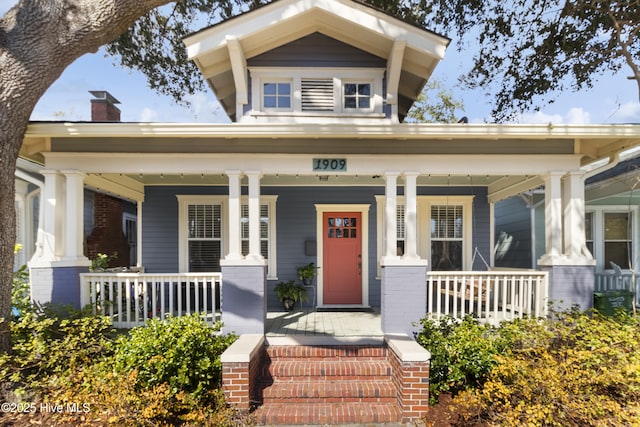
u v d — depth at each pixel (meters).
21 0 4.45
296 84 6.33
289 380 4.85
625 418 3.36
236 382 4.25
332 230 8.50
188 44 5.75
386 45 6.14
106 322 4.91
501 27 10.36
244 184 8.33
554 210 5.79
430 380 4.58
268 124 5.37
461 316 5.72
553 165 5.84
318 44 6.39
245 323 5.43
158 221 8.47
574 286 5.68
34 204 8.73
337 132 5.36
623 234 9.42
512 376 4.04
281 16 5.73
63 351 4.41
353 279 8.41
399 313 5.50
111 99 9.73
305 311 7.77
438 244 8.65
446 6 10.60
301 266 8.40
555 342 4.64
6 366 4.30
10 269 4.50
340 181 8.22
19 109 4.44
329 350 5.21
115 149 5.70
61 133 5.26
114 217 10.13
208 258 8.54
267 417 4.20
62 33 4.48
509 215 10.70
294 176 7.75
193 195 8.47
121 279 5.74
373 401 4.57
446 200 8.59
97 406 3.77
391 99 6.20
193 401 4.04
